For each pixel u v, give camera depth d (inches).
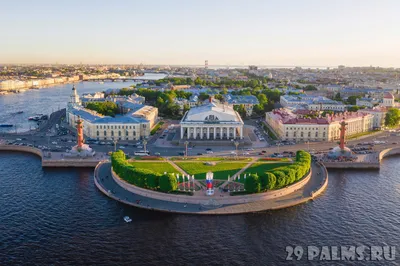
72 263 7298.2
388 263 7436.0
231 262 7386.8
